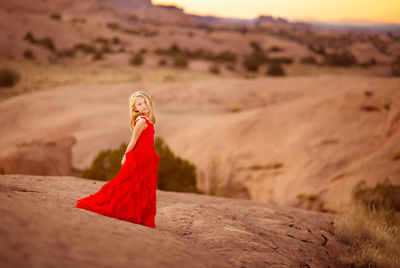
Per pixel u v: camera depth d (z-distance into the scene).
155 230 3.61
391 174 15.13
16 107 36.59
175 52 108.81
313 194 16.48
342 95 25.53
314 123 23.03
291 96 42.28
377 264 5.00
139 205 4.05
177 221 4.77
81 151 26.47
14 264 1.81
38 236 2.24
